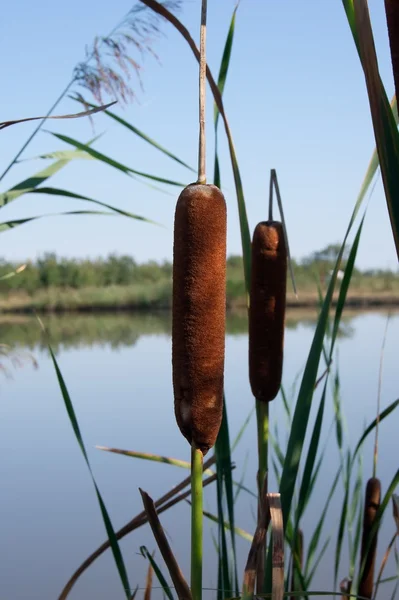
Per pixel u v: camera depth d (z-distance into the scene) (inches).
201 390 51.2
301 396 67.9
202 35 49.7
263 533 56.9
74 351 738.2
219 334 51.1
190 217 49.8
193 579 53.1
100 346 791.1
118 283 1707.7
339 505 196.1
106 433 319.9
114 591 162.6
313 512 192.7
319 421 76.2
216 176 83.9
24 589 164.2
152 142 91.0
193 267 50.1
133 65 111.6
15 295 1609.3
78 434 78.0
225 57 82.5
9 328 1138.0
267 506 56.5
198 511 53.1
